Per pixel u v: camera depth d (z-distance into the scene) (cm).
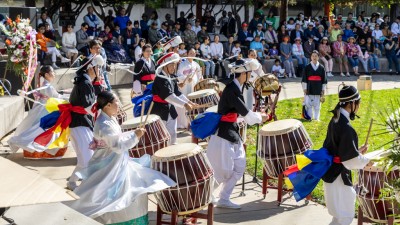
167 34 2456
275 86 1293
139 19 2964
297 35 2672
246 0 2933
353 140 712
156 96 1112
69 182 921
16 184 493
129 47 2377
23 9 1869
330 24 2938
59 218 649
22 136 1127
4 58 1564
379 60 2800
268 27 2688
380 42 2858
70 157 1156
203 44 2405
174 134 1128
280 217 854
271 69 2570
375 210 738
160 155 742
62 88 1955
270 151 888
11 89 1563
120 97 1941
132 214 713
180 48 2006
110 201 701
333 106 1852
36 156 1131
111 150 720
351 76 2709
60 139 932
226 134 868
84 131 924
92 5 2588
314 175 735
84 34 2306
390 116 698
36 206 679
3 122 1311
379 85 2389
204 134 872
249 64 864
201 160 746
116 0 2659
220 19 2861
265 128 902
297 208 891
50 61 2127
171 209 742
